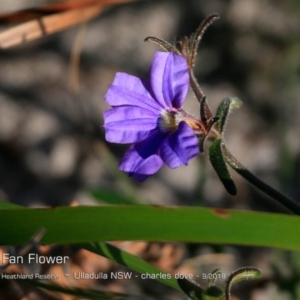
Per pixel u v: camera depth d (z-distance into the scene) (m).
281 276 0.30
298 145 0.42
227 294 0.23
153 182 0.41
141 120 0.23
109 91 0.24
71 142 0.42
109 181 0.41
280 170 0.42
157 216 0.22
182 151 0.23
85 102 0.43
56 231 0.22
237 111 0.44
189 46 0.24
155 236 0.22
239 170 0.24
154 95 0.23
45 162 0.42
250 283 0.31
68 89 0.44
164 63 0.23
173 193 0.41
